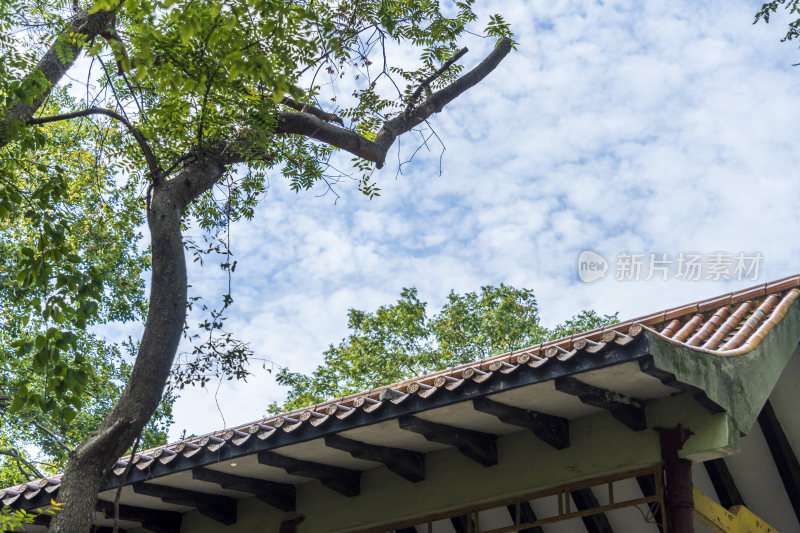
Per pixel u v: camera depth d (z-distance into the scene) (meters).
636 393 5.62
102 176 9.67
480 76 7.52
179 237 4.72
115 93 5.74
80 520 3.80
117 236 12.73
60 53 5.32
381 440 6.34
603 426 5.99
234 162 5.86
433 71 7.20
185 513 8.34
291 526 7.44
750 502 7.17
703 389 5.09
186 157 5.25
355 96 7.11
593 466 5.92
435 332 21.42
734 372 5.50
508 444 6.44
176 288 4.52
